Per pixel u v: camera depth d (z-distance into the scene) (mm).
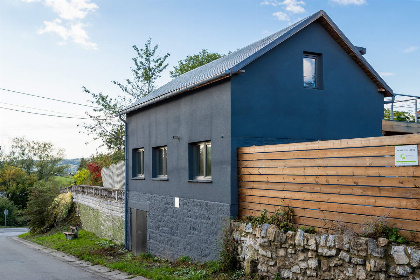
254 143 9352
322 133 10367
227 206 9109
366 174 6332
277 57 9828
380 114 11367
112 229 17453
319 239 6699
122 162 20109
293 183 7684
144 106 13734
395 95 11555
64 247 16516
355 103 10938
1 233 35406
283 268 7379
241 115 9234
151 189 13266
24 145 62125
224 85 9383
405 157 5762
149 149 13477
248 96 9344
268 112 9586
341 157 6766
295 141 9922
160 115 12672
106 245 16234
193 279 8492
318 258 6695
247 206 8844
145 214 13773
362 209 6367
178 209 11391
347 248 6184
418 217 5570
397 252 5523
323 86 10508
